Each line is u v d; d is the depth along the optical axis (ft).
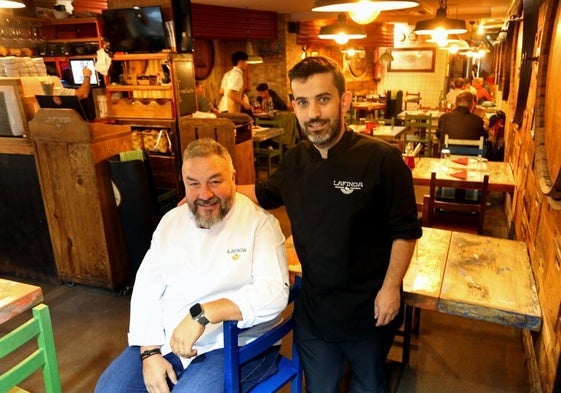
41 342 4.93
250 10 24.38
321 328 5.12
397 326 5.49
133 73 13.10
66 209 10.17
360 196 4.74
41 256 10.89
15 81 9.64
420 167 12.26
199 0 20.93
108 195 10.01
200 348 5.31
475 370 7.50
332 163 4.86
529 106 9.61
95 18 15.05
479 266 6.50
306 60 4.58
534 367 6.41
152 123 13.28
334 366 5.29
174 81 12.76
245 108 21.49
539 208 6.95
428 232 7.84
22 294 5.00
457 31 12.60
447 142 14.42
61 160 9.80
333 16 25.95
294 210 5.15
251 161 15.10
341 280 4.91
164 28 12.41
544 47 6.54
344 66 33.24
